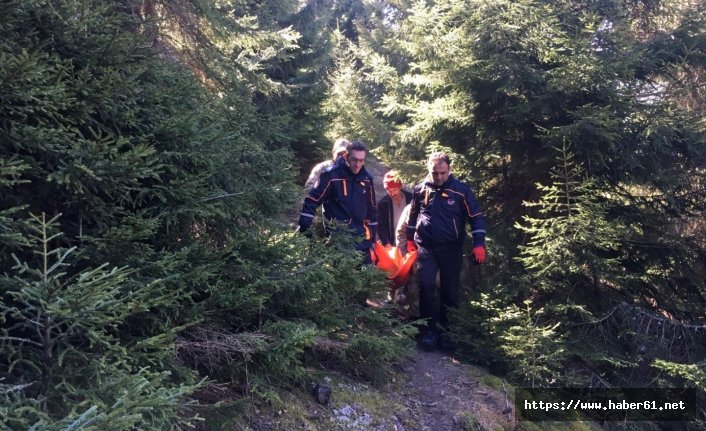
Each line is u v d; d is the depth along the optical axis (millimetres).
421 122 6961
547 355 4895
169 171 3318
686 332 5688
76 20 2965
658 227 6176
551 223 5730
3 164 2314
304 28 12398
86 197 2777
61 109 2809
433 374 4875
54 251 2154
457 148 7160
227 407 3117
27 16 2824
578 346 5266
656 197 6340
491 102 6629
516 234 6715
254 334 3365
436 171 5336
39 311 2137
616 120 5426
